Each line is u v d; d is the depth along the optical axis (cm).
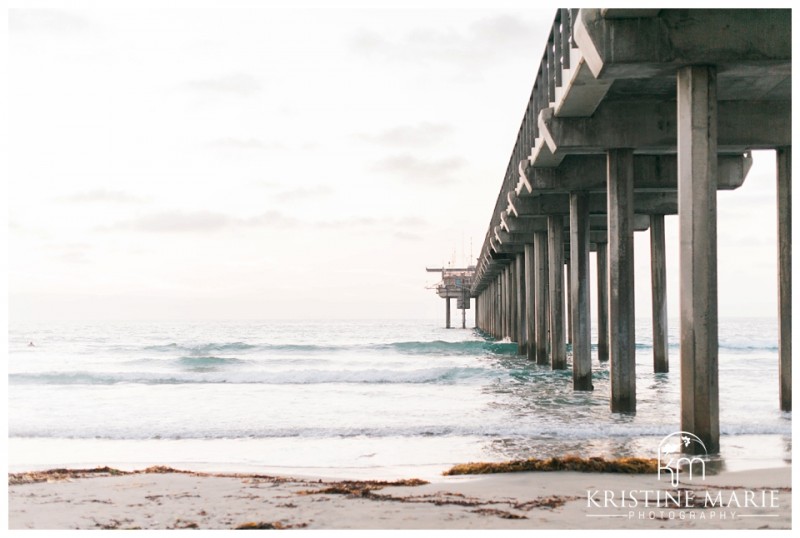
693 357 1099
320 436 1516
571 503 803
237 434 1561
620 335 1650
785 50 1091
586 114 1554
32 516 800
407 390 2495
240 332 10625
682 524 699
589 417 1650
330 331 11544
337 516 762
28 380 3019
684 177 1109
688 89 1113
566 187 2008
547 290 2962
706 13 1097
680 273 1109
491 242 4131
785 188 1648
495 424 1570
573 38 1298
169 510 817
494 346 4853
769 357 4247
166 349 5478
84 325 15300
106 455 1351
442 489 895
